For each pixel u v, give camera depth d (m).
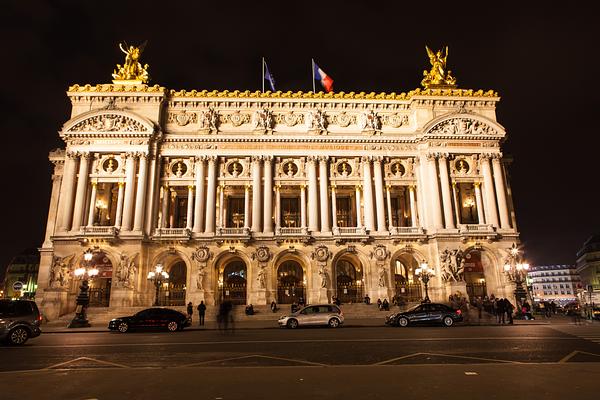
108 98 60.88
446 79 67.50
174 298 59.00
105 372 14.63
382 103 64.25
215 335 30.31
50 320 50.34
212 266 56.66
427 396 10.82
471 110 64.06
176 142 60.88
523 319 45.81
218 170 61.09
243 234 57.28
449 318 37.00
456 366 15.13
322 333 30.72
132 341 26.22
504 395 10.80
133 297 53.88
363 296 59.59
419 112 63.31
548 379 12.70
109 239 55.06
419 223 60.81
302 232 58.22
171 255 57.88
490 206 60.28
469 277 62.22
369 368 14.97
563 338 25.14
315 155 61.62
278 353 19.67
